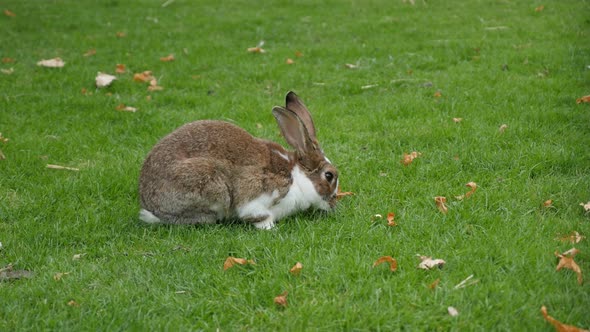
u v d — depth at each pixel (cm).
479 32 1612
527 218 745
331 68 1380
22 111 1147
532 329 547
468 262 649
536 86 1195
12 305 604
